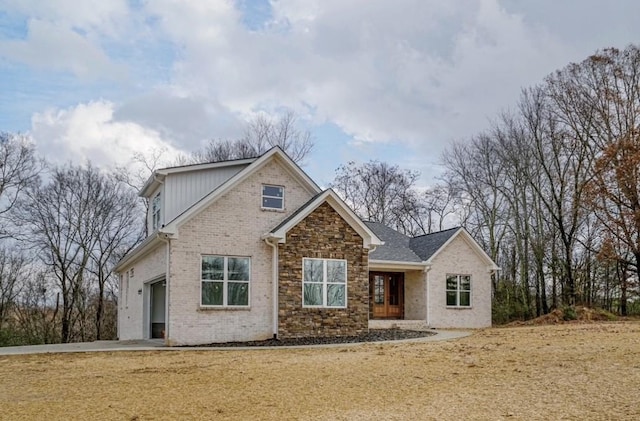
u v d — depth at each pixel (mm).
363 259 20156
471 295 27281
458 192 42281
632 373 8492
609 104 30969
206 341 17672
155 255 19688
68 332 34938
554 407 6812
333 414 7004
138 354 14766
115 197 37812
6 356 14805
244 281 18547
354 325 19609
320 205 19594
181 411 7352
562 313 24781
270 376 10078
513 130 35531
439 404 7328
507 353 11812
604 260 30656
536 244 34469
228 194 18719
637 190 28844
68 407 7711
